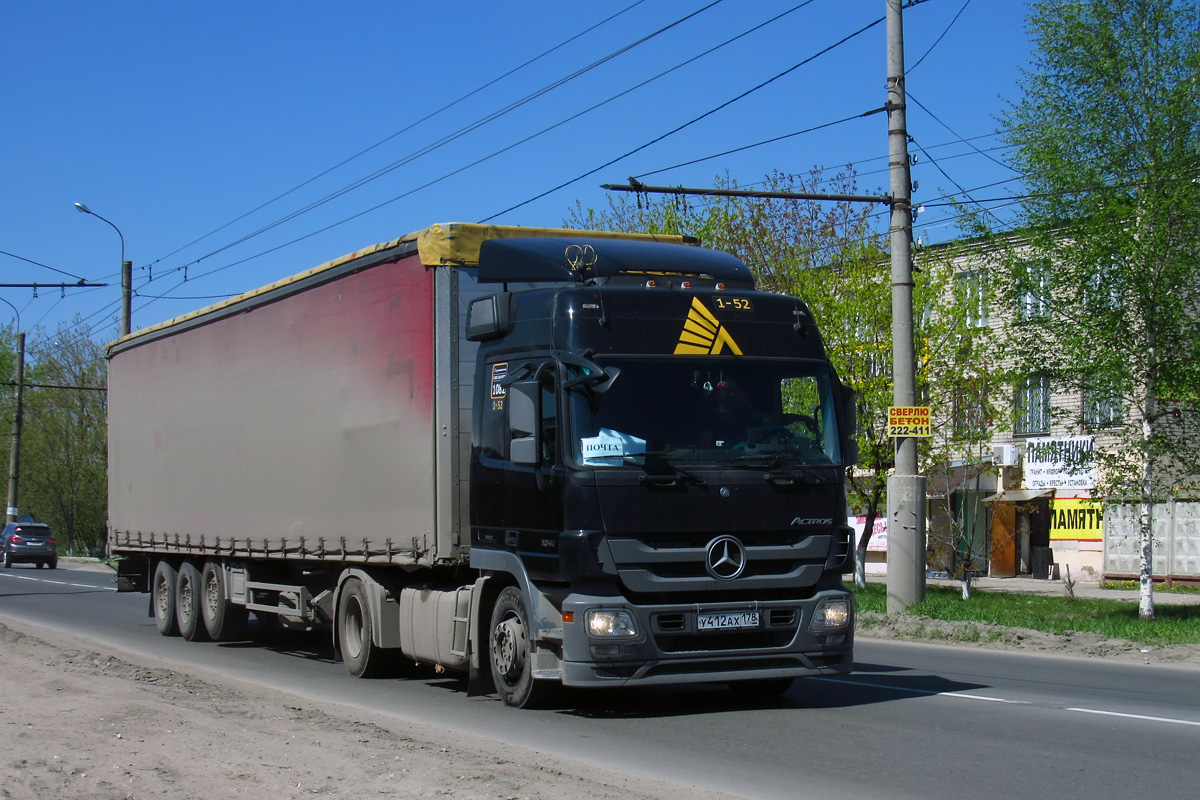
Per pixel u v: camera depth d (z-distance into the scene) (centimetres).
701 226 2778
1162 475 1827
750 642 912
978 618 1734
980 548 3284
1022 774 718
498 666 998
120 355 1914
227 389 1526
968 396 2497
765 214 2767
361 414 1191
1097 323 1786
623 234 1177
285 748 753
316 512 1285
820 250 2695
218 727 830
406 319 1109
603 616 870
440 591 1098
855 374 2502
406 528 1100
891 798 659
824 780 705
